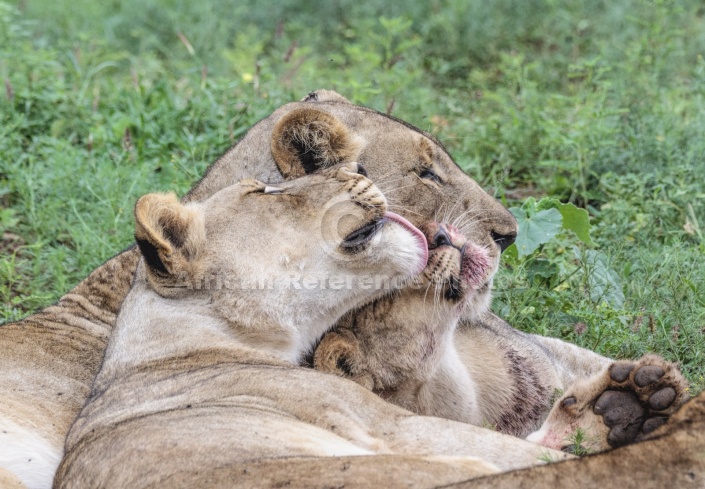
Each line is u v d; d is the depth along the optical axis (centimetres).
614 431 823
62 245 1302
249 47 1895
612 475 571
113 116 1580
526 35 2045
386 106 1619
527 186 1518
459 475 632
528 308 1110
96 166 1421
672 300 1093
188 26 2072
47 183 1374
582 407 845
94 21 2169
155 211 834
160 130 1538
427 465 637
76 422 825
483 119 1650
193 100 1614
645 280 1145
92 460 711
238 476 628
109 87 1752
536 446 733
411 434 746
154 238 829
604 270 1142
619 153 1474
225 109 1538
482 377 993
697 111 1566
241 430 696
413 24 2095
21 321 1028
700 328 1048
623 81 1628
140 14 2162
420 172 1019
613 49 1889
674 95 1634
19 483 830
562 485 572
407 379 918
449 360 938
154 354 830
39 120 1560
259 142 1028
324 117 960
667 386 819
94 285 1053
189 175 1391
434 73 1939
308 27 2166
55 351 995
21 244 1341
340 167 890
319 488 612
